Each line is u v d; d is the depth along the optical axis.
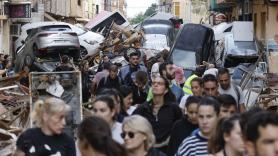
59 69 20.12
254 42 36.78
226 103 8.67
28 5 43.56
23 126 14.61
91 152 5.68
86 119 5.75
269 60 32.94
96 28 50.84
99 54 34.34
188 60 31.89
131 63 16.30
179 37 32.97
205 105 7.92
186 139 8.14
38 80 14.44
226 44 36.78
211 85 11.38
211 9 60.22
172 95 10.38
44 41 32.75
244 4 48.25
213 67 19.25
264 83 21.38
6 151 11.57
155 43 45.97
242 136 5.73
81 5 75.06
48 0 57.69
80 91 14.50
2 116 14.92
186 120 9.12
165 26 47.75
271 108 19.61
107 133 5.71
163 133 10.19
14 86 16.62
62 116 7.94
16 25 45.31
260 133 4.96
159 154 7.37
